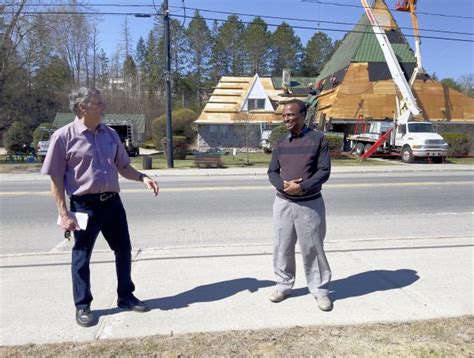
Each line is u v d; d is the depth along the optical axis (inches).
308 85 1728.6
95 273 195.6
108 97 2436.0
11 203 414.9
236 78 1736.0
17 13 936.9
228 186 539.5
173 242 263.3
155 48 2842.0
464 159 1045.2
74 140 137.9
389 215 346.6
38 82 1169.4
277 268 162.6
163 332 135.8
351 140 1167.6
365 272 193.0
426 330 131.6
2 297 166.9
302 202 153.0
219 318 145.9
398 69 1123.3
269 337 128.0
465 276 186.4
